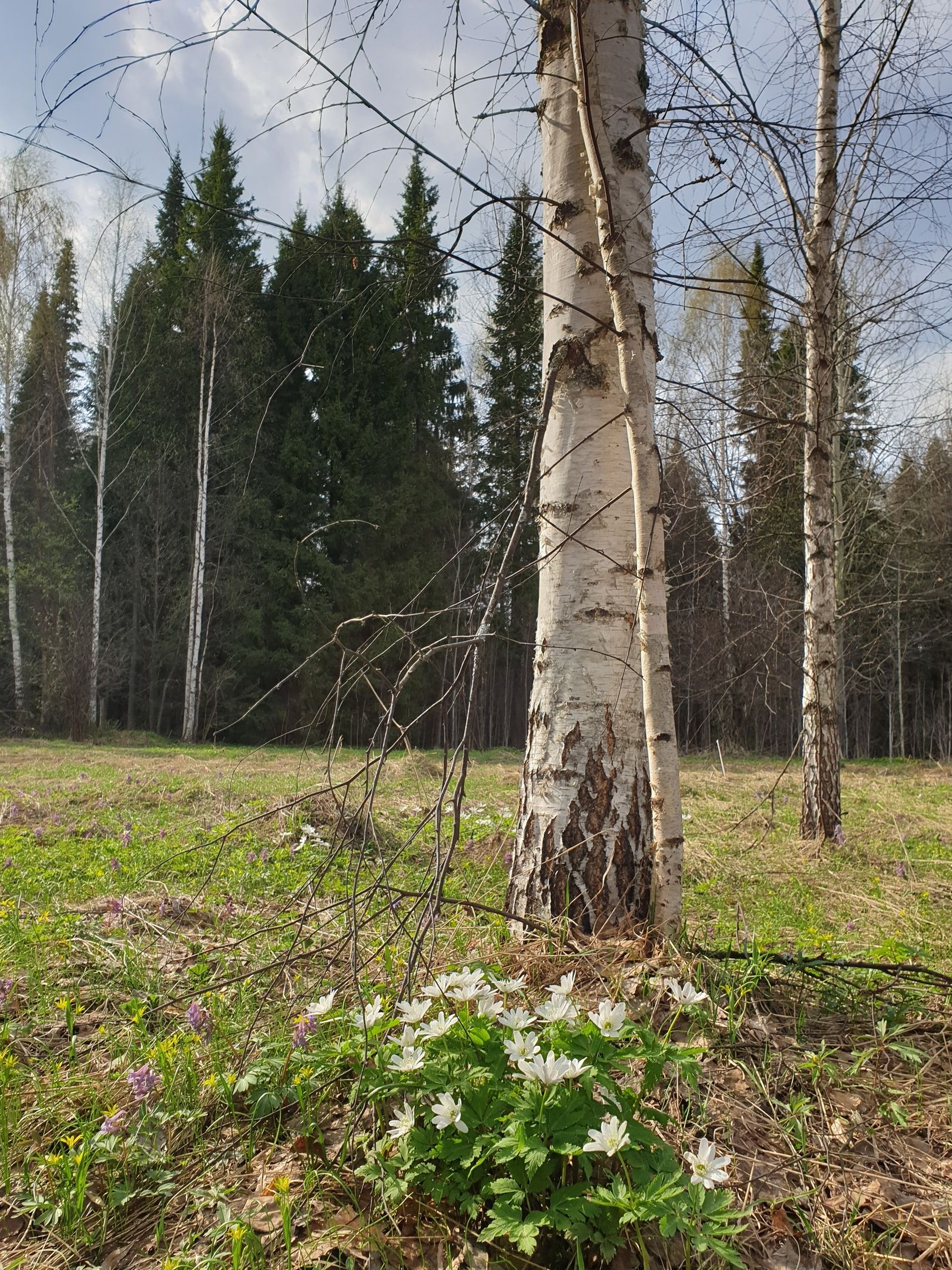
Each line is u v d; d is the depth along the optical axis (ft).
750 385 24.18
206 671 79.15
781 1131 7.03
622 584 11.04
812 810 24.09
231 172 70.23
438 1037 6.33
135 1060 8.37
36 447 78.18
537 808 11.03
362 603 75.92
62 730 71.77
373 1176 6.07
